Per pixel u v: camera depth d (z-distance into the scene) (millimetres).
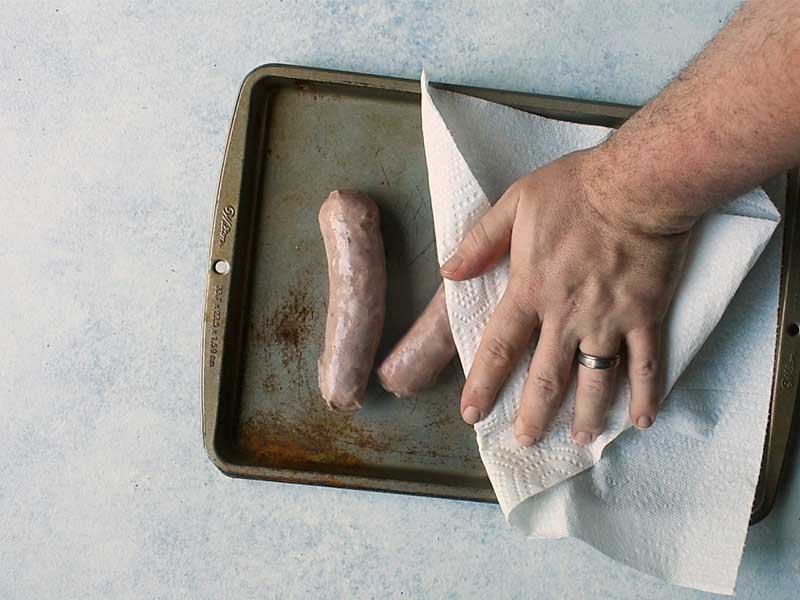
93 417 668
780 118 457
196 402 669
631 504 613
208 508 669
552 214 554
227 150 642
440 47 673
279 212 655
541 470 598
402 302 655
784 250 636
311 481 639
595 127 625
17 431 668
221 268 643
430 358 625
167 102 670
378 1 672
